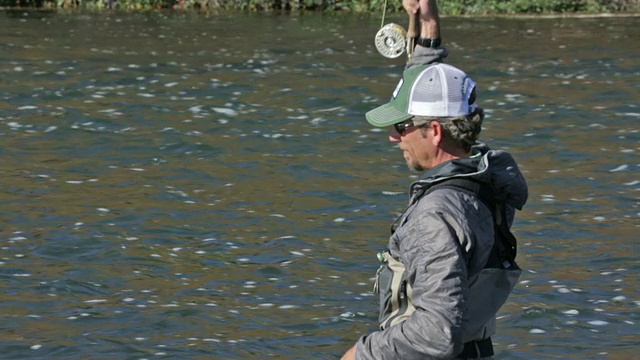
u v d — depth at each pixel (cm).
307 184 3984
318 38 7881
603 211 3603
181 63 6675
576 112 5278
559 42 7675
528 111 5306
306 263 3070
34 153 4447
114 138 4731
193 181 4025
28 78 6081
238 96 5675
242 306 2720
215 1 9769
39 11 9381
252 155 4444
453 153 1327
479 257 1284
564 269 3002
